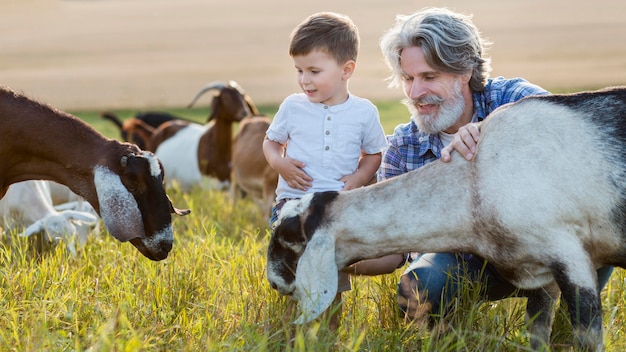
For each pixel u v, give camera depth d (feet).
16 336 13.75
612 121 13.69
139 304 16.19
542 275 14.07
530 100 14.34
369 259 14.83
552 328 15.61
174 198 32.71
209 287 17.25
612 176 13.38
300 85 15.87
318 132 15.83
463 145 14.26
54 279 17.46
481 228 13.94
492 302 16.56
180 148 47.06
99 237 22.98
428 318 15.51
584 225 13.60
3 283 17.43
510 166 13.71
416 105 15.98
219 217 29.25
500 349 14.73
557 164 13.53
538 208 13.44
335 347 13.99
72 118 17.99
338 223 14.24
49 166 17.95
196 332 14.97
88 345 14.19
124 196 17.31
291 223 14.29
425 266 15.67
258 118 38.45
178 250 19.07
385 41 16.20
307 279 13.97
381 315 16.07
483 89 16.34
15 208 23.80
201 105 107.96
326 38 15.47
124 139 52.60
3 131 17.51
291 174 15.72
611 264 14.24
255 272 17.31
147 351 13.89
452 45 15.44
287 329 14.21
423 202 14.14
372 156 16.33
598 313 13.42
